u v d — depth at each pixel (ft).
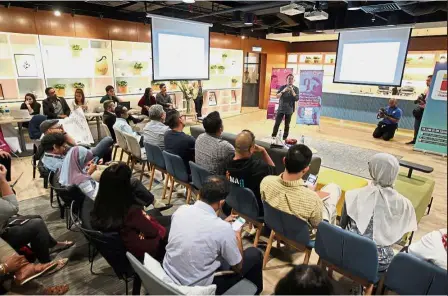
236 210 8.07
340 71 24.41
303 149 6.11
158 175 13.64
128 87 22.97
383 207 5.57
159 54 18.47
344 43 23.76
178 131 10.44
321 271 2.91
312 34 29.58
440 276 4.20
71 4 18.43
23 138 16.55
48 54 18.70
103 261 7.65
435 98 17.58
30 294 6.50
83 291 6.64
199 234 4.60
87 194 7.31
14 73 17.51
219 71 29.25
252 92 36.45
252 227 9.04
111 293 6.60
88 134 14.37
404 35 20.38
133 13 21.63
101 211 5.35
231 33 28.78
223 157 8.69
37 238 6.90
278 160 9.71
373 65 22.30
